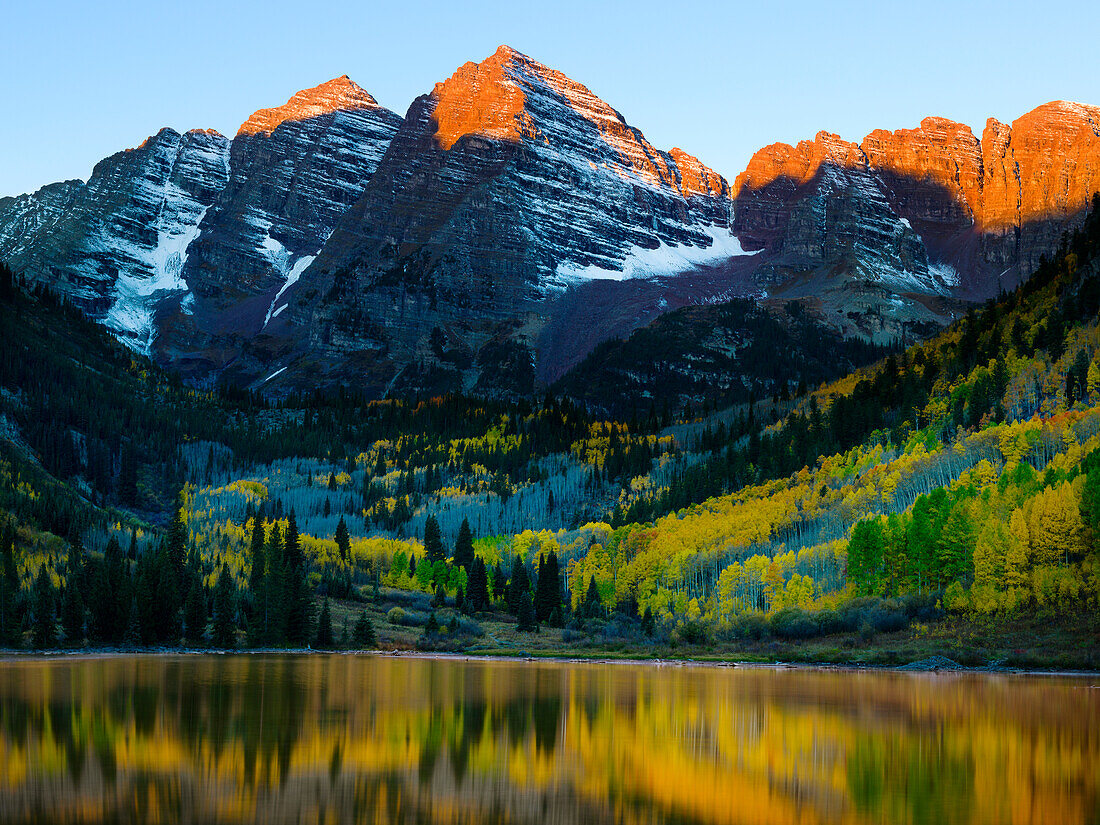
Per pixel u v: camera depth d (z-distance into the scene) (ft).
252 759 274.98
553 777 260.42
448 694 407.03
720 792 246.06
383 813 226.58
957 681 467.93
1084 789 249.55
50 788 242.37
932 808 231.30
